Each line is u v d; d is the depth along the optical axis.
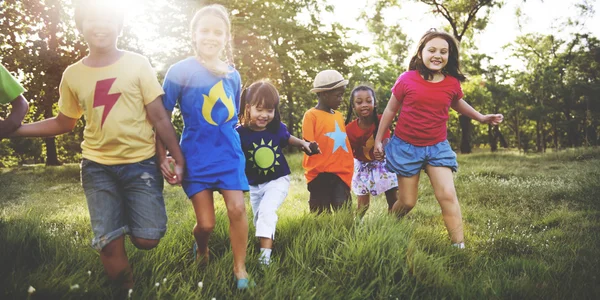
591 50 35.59
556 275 2.97
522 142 46.28
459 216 3.76
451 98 3.88
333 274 2.88
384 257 2.98
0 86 2.45
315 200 4.51
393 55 29.80
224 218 3.76
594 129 39.69
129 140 2.50
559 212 5.28
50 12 12.52
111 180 2.53
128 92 2.49
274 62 23.39
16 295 2.31
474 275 3.05
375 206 5.54
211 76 2.82
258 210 3.48
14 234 3.22
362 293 2.67
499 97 35.50
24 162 47.97
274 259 3.16
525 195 6.80
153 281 2.68
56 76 13.09
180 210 6.06
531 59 36.50
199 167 2.76
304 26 26.78
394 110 4.04
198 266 2.98
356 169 4.94
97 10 2.40
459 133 50.53
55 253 3.04
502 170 10.70
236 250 2.77
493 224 4.77
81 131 24.48
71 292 2.37
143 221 2.52
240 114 3.71
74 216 5.52
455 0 25.11
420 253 3.00
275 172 3.64
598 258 3.33
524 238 4.08
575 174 8.91
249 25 21.38
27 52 12.52
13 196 9.11
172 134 2.65
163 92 2.62
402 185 4.02
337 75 4.55
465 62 33.50
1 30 11.78
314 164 4.48
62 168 17.28
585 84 34.78
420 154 3.90
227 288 2.68
